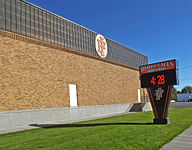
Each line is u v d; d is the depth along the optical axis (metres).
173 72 12.86
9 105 14.19
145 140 7.93
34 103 16.03
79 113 20.45
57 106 18.08
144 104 30.17
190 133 9.84
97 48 24.88
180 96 76.31
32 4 17.30
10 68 14.59
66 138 8.45
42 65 17.16
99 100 23.89
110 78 26.69
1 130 13.02
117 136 8.58
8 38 14.76
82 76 21.66
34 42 16.75
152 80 13.66
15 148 6.96
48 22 18.66
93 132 9.77
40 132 10.77
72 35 21.34
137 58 35.47
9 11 15.35
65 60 19.66
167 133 9.61
